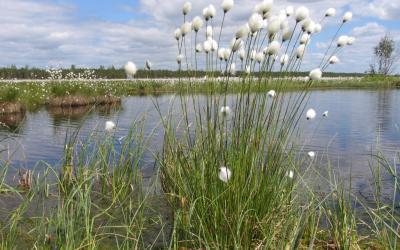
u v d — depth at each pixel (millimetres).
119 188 4148
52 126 9773
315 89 30500
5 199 3896
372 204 3848
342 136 7930
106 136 4875
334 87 33531
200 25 2857
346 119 10898
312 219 3090
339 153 6211
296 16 2645
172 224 3373
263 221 2795
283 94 2797
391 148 6723
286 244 2590
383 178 4770
